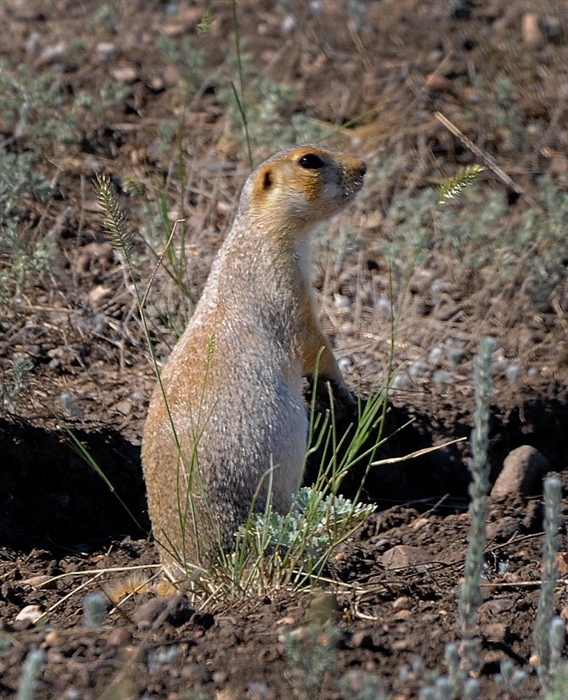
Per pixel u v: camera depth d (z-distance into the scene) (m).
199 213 13.95
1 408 10.60
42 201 13.77
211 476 9.05
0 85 15.36
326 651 6.29
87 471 10.41
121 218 9.00
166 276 12.85
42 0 19.39
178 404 9.24
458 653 6.93
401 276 13.07
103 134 15.39
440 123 15.41
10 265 12.81
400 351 12.22
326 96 16.23
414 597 8.41
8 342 12.01
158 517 9.22
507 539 9.71
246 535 8.23
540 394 11.55
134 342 12.23
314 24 18.05
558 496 6.05
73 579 9.09
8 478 10.04
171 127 15.02
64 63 17.00
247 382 9.43
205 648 7.15
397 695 6.62
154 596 8.63
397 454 11.09
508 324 12.65
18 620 8.12
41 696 6.60
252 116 14.73
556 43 17.12
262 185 10.11
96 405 11.39
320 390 10.89
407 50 17.11
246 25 18.25
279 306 9.96
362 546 9.72
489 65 16.59
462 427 11.29
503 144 15.16
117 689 6.40
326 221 10.39
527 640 7.59
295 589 8.19
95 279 13.08
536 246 13.18
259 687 6.68
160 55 17.36
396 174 14.56
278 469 9.38
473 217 13.40
